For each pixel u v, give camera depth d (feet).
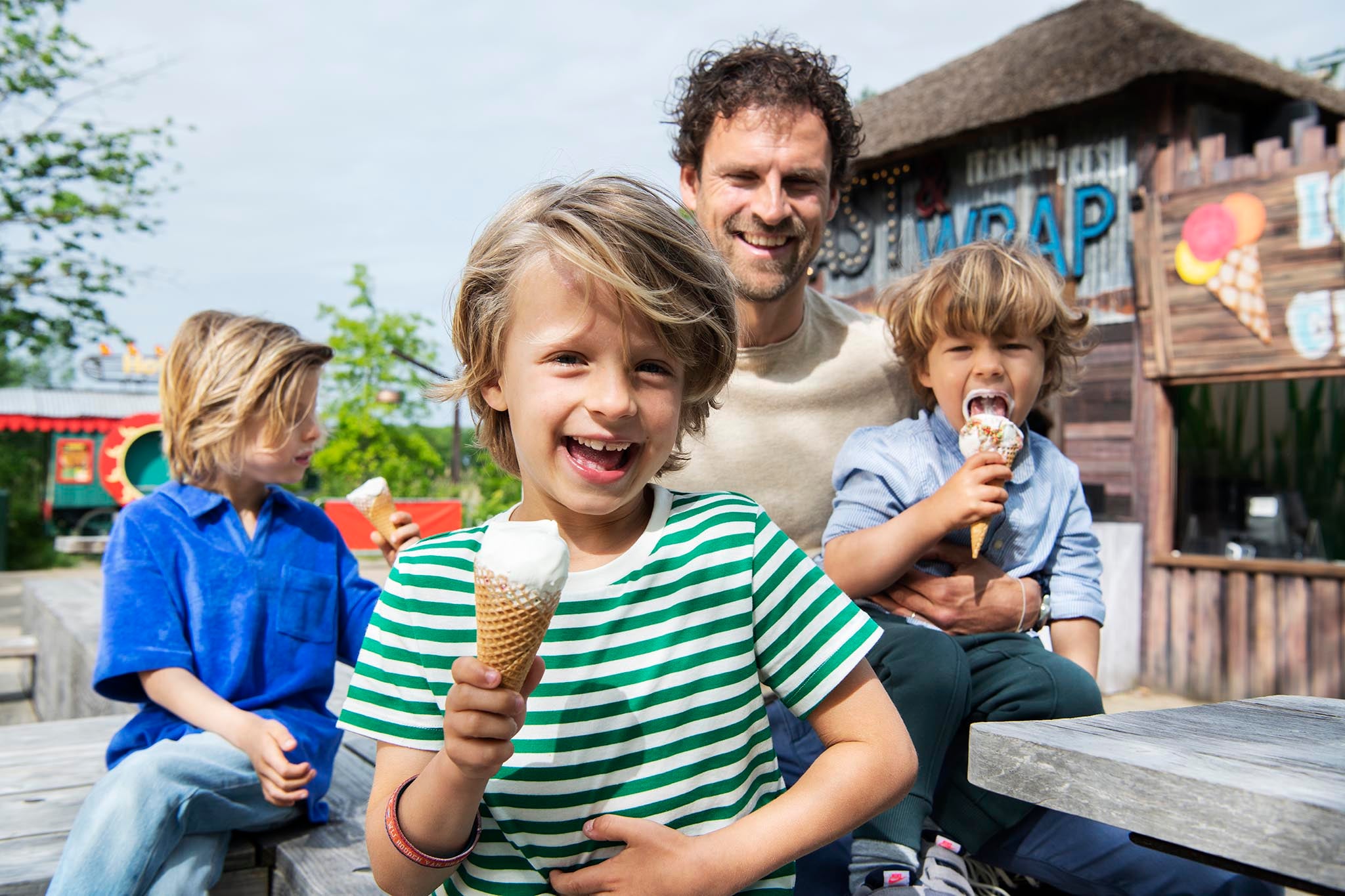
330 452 59.16
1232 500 28.89
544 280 4.27
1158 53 23.82
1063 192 26.35
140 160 60.75
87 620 17.04
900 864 5.47
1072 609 7.15
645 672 4.29
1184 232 23.99
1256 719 4.54
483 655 3.62
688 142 8.87
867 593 6.87
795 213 8.17
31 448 90.38
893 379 8.78
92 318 61.21
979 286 7.17
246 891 7.30
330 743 7.75
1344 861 3.01
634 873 3.91
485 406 4.96
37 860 6.84
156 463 40.75
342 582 8.38
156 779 6.54
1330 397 28.96
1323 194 21.84
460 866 4.28
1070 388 8.41
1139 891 6.15
